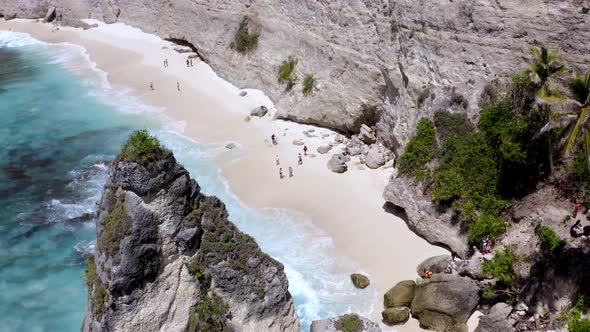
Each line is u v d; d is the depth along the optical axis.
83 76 83.19
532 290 36.50
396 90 56.59
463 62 49.22
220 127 66.81
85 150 63.41
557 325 34.28
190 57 86.44
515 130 43.00
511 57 46.00
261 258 33.62
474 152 45.56
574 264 35.12
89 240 48.69
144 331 30.64
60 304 41.59
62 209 53.00
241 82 76.56
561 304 34.97
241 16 78.25
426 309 38.12
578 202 39.38
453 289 38.00
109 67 85.75
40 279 44.09
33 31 103.81
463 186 45.06
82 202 54.12
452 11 49.81
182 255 31.84
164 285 31.20
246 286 32.75
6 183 57.19
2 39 100.75
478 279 39.75
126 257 29.83
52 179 57.94
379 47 58.41
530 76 41.69
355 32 61.09
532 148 42.16
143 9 98.06
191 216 32.03
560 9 42.94
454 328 37.25
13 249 47.56
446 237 44.69
